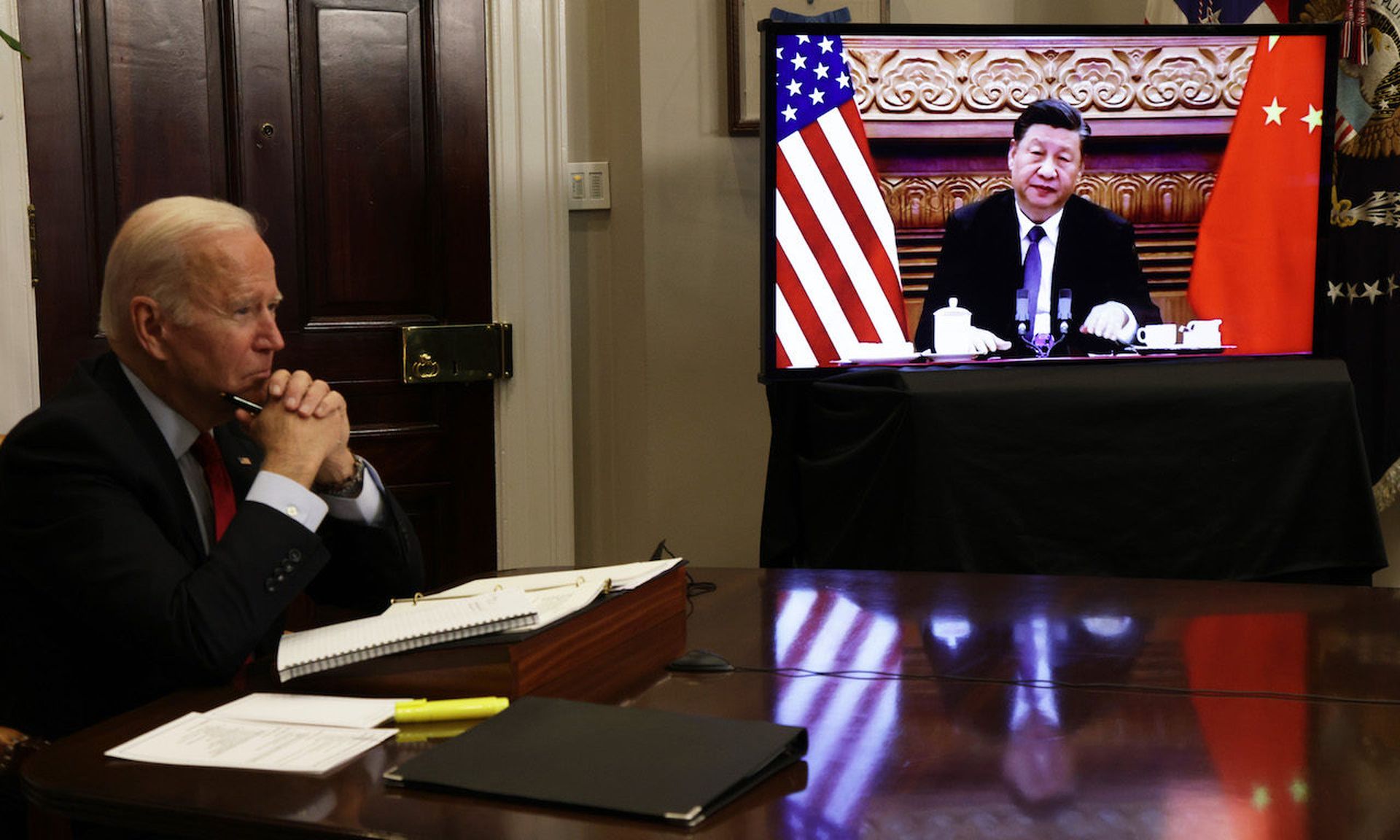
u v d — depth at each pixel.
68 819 1.13
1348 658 1.33
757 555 3.33
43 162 2.73
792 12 3.19
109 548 1.33
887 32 2.59
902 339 2.66
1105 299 2.69
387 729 1.12
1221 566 2.53
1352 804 0.93
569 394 3.22
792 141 2.59
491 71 3.09
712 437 3.29
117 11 2.78
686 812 0.90
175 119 2.85
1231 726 1.11
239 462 1.71
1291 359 2.68
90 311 2.79
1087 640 1.41
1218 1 2.94
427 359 3.08
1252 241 2.70
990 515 2.46
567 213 3.22
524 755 1.02
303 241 2.98
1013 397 2.46
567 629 1.29
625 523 3.33
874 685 1.25
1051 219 2.66
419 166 3.06
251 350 1.50
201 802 0.96
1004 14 3.30
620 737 1.06
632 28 3.16
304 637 1.33
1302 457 2.54
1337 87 2.80
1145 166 2.67
